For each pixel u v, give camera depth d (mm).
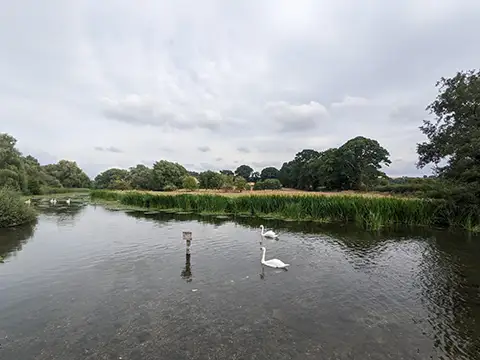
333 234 21359
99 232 21953
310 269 13016
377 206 26328
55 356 6523
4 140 58531
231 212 33844
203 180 86062
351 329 7828
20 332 7566
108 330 7641
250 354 6613
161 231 22438
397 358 6562
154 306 9070
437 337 7504
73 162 114750
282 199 32125
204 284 10984
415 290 10695
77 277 11742
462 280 11742
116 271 12516
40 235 20734
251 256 15117
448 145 24516
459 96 24109
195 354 6590
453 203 24172
